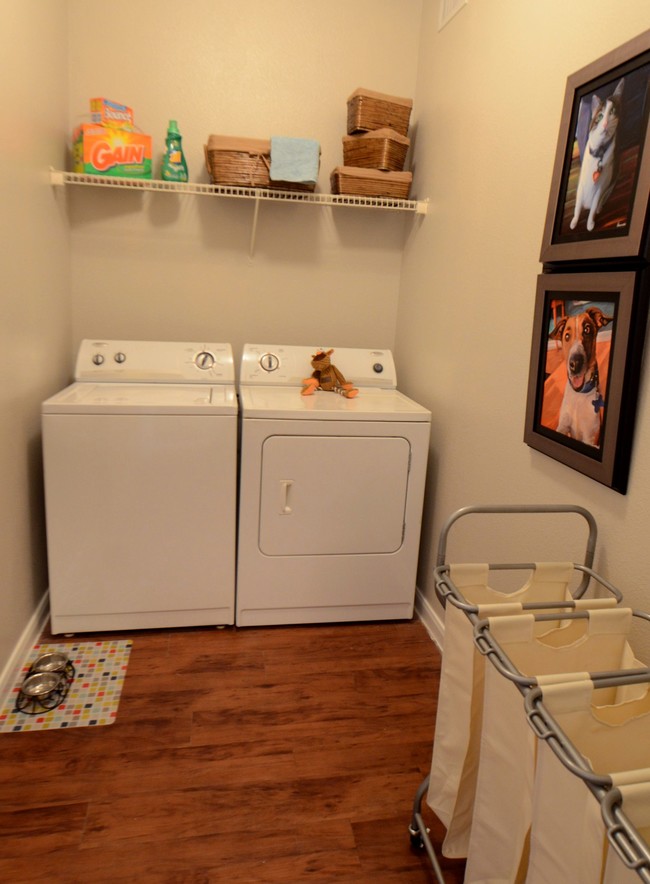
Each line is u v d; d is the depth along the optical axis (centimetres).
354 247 293
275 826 154
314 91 276
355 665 222
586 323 147
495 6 202
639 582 134
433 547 252
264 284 289
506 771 105
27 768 168
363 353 280
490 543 204
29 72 205
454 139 233
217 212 278
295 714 195
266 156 252
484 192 208
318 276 293
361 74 278
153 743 179
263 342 295
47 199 232
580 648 118
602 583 134
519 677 93
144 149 247
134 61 260
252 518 231
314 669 219
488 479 205
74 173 241
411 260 283
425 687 212
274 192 260
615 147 137
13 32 188
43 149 225
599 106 142
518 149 186
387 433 234
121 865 142
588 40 154
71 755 173
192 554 230
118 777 166
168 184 253
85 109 261
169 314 283
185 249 279
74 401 215
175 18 260
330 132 281
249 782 167
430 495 256
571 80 152
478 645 104
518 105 186
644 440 132
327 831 154
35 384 222
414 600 264
